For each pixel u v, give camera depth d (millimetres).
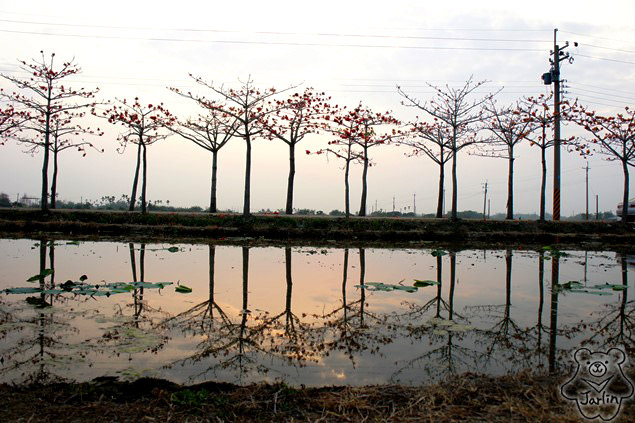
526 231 24016
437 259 15555
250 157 24266
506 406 4293
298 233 22281
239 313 7887
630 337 6758
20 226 21375
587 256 17109
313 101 26250
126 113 24828
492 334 6879
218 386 4773
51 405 4223
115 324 6988
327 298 9227
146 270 11992
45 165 23391
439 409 4270
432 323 7434
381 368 5410
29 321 7008
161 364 5418
